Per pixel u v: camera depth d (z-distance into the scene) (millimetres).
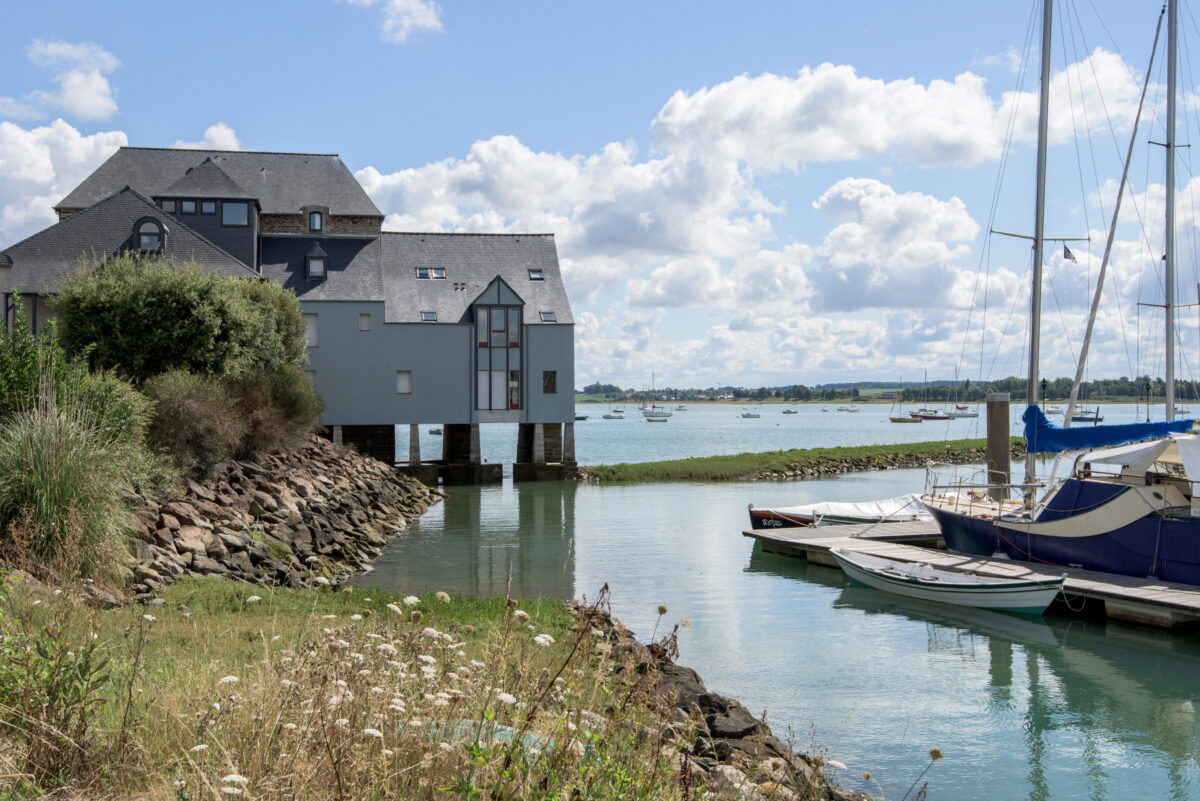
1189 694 13570
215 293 29609
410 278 50062
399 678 6152
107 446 14945
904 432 141750
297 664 6039
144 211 40438
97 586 12000
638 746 5266
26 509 12086
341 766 4652
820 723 12148
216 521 19594
